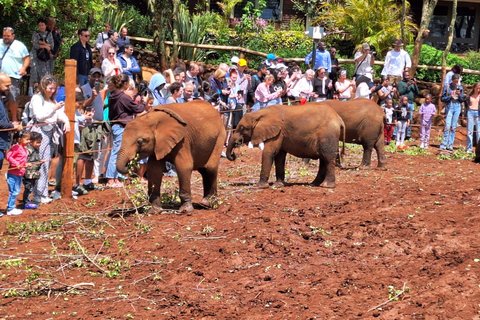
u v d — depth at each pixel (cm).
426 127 1845
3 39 1420
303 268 757
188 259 791
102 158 1212
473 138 1967
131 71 1653
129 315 639
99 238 879
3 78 993
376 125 1404
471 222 902
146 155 934
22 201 1110
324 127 1150
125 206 1039
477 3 2778
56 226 938
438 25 2797
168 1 2098
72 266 780
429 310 627
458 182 1246
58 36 1523
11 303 676
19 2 1600
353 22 2408
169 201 1055
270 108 1155
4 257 805
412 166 1520
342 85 1775
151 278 739
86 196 1119
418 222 908
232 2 2486
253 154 1605
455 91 1836
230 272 751
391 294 672
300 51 2253
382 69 2119
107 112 1237
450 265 738
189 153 970
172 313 648
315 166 1472
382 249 802
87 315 644
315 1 2484
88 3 1764
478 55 2378
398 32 2341
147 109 1264
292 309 646
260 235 859
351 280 714
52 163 1246
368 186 1195
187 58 2198
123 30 1828
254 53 2133
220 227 910
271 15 2669
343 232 880
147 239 868
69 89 1087
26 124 1110
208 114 988
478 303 637
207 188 1033
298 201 1059
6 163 1398
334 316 627
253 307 658
